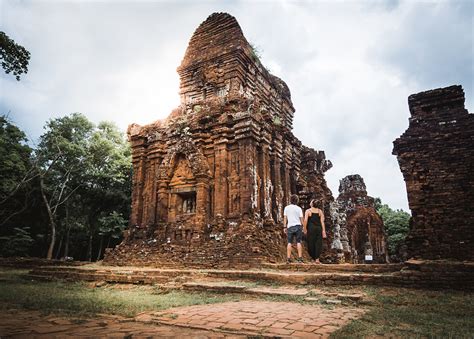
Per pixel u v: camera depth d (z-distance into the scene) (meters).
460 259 8.91
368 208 32.59
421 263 8.10
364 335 4.24
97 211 32.97
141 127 20.23
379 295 7.22
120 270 12.34
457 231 9.19
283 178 19.02
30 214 32.25
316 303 6.69
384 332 4.43
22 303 6.99
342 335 4.16
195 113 18.23
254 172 15.80
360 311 5.91
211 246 14.84
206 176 16.44
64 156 31.00
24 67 12.07
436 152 10.09
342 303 6.60
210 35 22.42
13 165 27.73
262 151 16.78
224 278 10.39
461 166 9.68
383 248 31.73
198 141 17.36
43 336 4.10
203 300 7.23
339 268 10.34
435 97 10.67
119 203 32.75
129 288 10.25
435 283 7.71
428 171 10.03
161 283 10.37
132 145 20.16
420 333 4.39
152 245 16.98
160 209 17.64
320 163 24.81
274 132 18.42
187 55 22.92
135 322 5.17
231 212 15.58
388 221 41.72
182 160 17.81
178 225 16.70
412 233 9.62
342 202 33.28
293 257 15.95
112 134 34.19
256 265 12.80
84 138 33.12
